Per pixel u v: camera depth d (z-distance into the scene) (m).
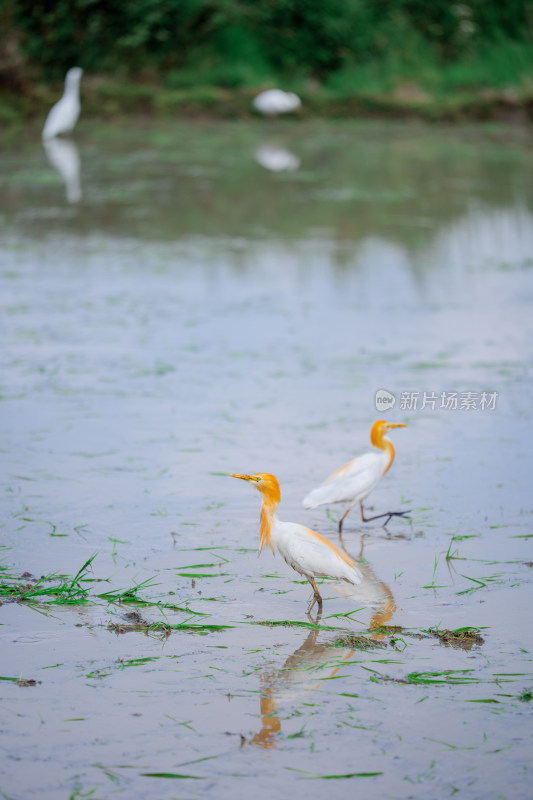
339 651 7.35
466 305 18.72
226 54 47.12
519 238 24.50
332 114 45.81
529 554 9.17
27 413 12.83
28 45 44.34
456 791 5.69
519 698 6.68
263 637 7.56
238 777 5.80
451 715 6.47
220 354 15.53
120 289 19.44
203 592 8.32
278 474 11.00
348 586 8.54
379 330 17.02
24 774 5.77
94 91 44.41
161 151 37.16
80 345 15.88
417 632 7.68
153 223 25.41
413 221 26.23
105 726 6.29
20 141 38.50
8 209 26.55
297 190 30.16
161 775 5.79
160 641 7.45
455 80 48.88
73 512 9.90
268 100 44.47
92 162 34.38
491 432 12.46
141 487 10.57
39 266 21.08
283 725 6.33
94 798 5.58
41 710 6.45
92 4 45.00
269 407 13.19
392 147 39.28
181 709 6.50
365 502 10.48
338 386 14.12
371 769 5.89
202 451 11.62
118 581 8.46
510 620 7.87
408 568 8.91
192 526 9.65
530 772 5.88
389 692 6.75
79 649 7.30
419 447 11.97
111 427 12.37
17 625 7.64
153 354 15.48
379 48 48.69
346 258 22.31
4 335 16.31
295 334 16.69
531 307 18.61
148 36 45.44
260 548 8.21
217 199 28.53
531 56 51.19
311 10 47.25
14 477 10.75
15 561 8.78
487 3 51.50
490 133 43.50
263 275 20.73
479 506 10.30
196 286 19.80
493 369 14.95
